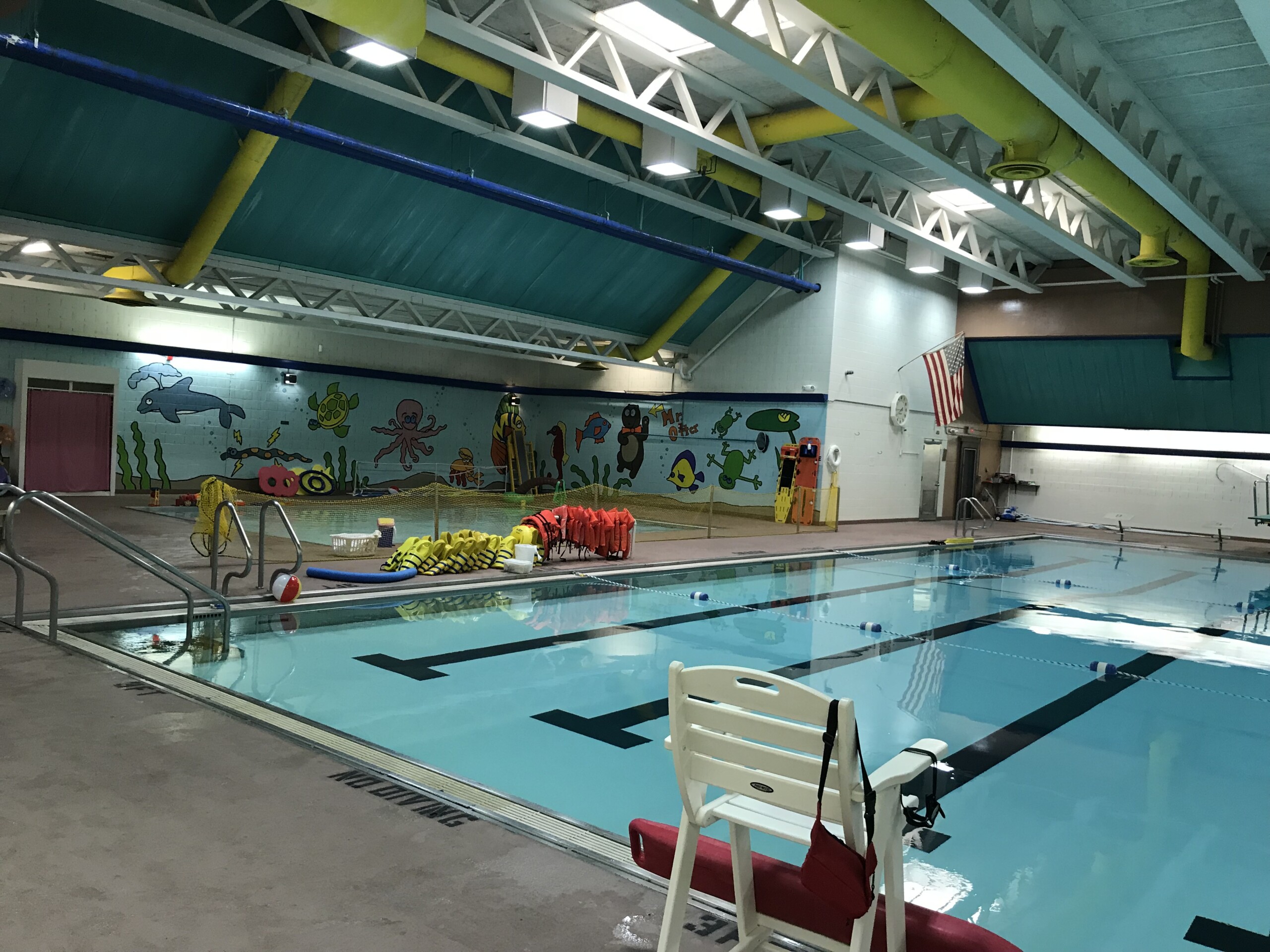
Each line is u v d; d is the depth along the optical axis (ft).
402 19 24.14
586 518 37.88
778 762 7.18
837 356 61.46
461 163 44.16
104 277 41.55
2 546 32.55
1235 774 16.55
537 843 10.59
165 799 11.23
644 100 33.68
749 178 47.78
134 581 26.86
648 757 15.80
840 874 6.40
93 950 7.76
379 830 10.68
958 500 76.48
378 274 50.75
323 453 66.90
